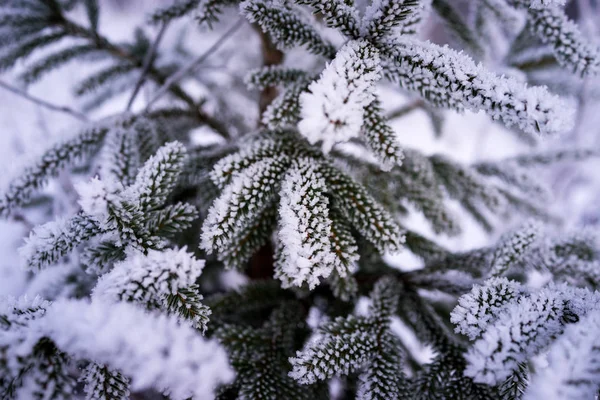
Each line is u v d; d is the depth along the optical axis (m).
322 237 0.35
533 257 0.43
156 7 0.45
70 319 0.32
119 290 0.33
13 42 0.50
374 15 0.34
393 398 0.37
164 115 0.54
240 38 0.88
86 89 0.55
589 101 0.61
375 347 0.39
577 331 0.31
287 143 0.42
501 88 0.33
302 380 0.36
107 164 0.43
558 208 1.24
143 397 0.44
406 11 0.34
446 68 0.34
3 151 1.07
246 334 0.42
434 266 0.46
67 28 0.53
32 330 0.32
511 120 0.33
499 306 0.35
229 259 0.41
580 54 0.39
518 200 0.57
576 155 0.56
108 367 0.34
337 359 0.37
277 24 0.37
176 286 0.33
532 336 0.33
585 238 0.43
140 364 0.32
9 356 0.31
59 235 0.35
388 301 0.43
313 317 0.48
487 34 0.57
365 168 0.46
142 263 0.33
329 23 0.35
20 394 0.32
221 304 0.46
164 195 0.37
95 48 0.56
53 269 0.59
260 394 0.39
